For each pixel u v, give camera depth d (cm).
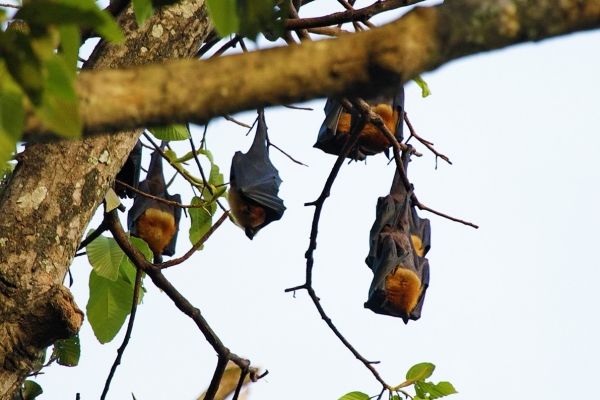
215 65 373
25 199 908
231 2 479
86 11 363
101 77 372
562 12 365
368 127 1299
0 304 855
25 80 362
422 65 369
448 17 363
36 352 862
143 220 1403
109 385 1126
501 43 370
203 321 1087
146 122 377
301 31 1028
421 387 1116
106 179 969
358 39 367
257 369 1102
